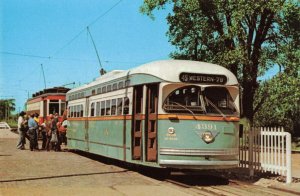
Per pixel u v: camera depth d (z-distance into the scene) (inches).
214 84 567.8
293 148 1392.7
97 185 510.3
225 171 690.8
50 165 713.6
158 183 541.3
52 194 435.8
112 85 735.1
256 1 919.7
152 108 583.2
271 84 989.2
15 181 530.9
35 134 1053.8
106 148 751.7
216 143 551.2
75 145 987.3
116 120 701.3
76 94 999.0
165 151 544.7
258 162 611.8
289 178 554.6
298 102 1066.1
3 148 1090.1
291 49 1011.9
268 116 1581.0
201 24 1043.9
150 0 1018.1
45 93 1489.9
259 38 1032.2
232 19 952.3
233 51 939.3
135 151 625.0
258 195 471.5
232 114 567.5
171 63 575.8
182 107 551.2
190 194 462.9
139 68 622.8
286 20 997.8
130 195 441.4
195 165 542.3
